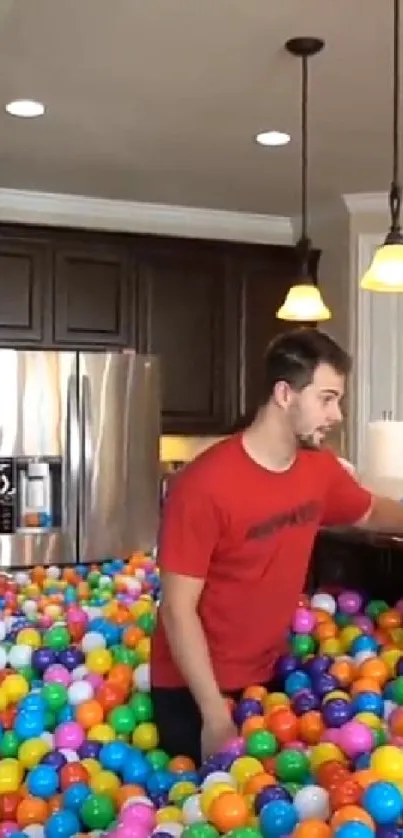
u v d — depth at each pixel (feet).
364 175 16.26
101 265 17.34
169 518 6.91
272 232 19.26
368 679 7.73
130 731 7.57
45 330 16.93
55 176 16.38
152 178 16.48
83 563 15.99
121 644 9.60
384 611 9.74
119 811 5.93
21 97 12.48
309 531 7.43
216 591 7.21
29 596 12.11
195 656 6.74
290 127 13.74
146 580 12.66
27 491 15.72
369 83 11.97
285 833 5.14
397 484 11.75
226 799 5.34
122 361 16.33
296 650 8.81
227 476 6.89
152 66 11.43
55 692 7.99
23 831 5.86
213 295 18.26
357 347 18.02
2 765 6.77
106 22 10.21
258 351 18.61
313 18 10.16
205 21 10.21
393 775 5.47
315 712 6.97
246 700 7.30
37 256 16.87
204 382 18.20
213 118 13.33
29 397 15.62
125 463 16.37
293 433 6.96
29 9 9.91
